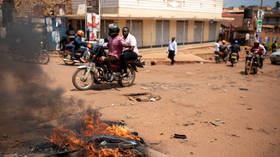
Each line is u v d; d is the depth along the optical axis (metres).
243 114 5.45
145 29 20.62
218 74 11.81
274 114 5.60
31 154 2.87
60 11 18.88
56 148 3.04
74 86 7.14
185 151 3.53
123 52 7.26
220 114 5.33
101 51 6.86
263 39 36.88
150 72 11.59
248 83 9.65
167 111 5.33
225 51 17.66
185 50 22.64
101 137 3.22
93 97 6.07
